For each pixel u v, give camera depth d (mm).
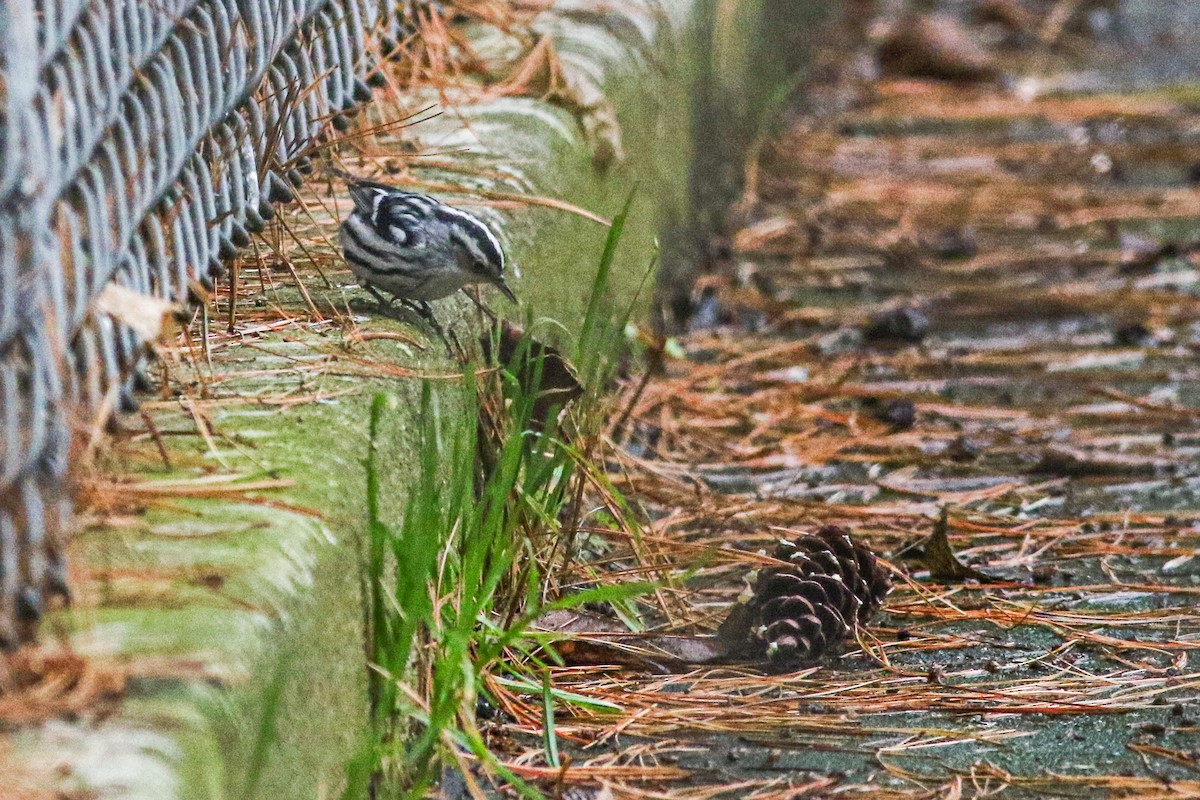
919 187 18047
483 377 8602
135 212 6418
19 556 4844
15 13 4852
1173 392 12180
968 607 8625
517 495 8281
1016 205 17328
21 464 4887
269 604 5199
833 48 24453
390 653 6410
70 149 5566
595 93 12188
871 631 8305
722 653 7938
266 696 4984
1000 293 14641
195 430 6375
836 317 13992
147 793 4180
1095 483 10516
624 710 7293
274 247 8531
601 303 11617
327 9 9516
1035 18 25875
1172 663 7945
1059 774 6812
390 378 7242
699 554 8961
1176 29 25484
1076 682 7703
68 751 4309
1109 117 20844
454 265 7926
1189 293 14500
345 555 5973
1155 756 6973
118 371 6301
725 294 14633
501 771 6168
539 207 10383
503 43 13211
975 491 10375
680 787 6668
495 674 7445
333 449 6367
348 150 10547
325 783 5637
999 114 21188
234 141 7996
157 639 4840
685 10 15648
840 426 11586
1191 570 9133
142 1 6684
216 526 5574
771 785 6684
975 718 7348
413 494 6824
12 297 4828
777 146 19578
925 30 23844
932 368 12750
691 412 11742
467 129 11086
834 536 8367
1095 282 14883
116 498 5711
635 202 13117
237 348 7414
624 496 9906
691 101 15602
